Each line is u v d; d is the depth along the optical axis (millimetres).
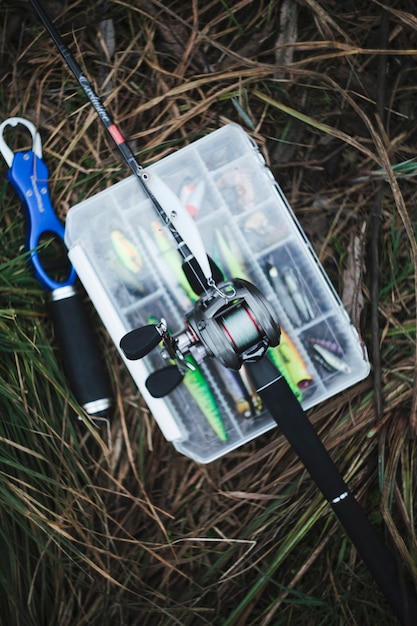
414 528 754
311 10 770
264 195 733
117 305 731
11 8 761
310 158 776
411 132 772
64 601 743
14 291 735
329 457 678
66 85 771
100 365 743
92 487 746
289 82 768
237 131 731
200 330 629
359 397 768
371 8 769
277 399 673
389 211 771
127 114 774
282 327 735
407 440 754
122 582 764
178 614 763
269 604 769
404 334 769
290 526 770
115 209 733
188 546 764
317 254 776
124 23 772
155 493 776
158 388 675
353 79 772
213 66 773
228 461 780
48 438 749
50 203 752
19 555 735
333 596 757
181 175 735
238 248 735
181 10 771
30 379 739
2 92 767
